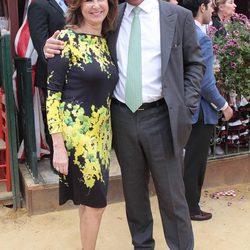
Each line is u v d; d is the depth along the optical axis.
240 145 4.18
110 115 2.55
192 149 3.21
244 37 3.44
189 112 2.46
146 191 2.76
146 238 2.79
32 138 3.40
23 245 3.06
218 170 4.00
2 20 4.18
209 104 3.12
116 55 2.47
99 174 2.41
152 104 2.46
